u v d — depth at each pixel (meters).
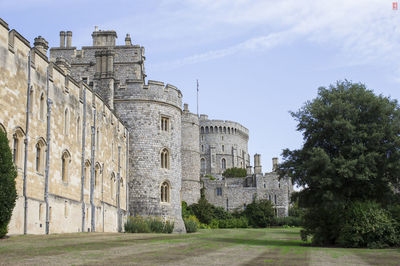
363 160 28.62
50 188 29.39
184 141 87.75
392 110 30.89
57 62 42.69
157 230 46.25
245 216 96.25
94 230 37.12
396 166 28.83
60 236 25.86
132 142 49.34
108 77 48.94
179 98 53.47
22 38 26.17
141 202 48.47
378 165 29.78
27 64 26.83
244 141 158.75
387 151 30.14
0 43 23.78
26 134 26.22
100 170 39.62
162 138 50.34
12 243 19.47
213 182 111.12
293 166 31.56
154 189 48.91
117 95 49.91
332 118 30.97
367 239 27.98
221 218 94.44
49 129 29.23
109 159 42.53
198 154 90.00
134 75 57.69
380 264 17.23
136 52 58.28
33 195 27.00
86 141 36.41
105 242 22.67
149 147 49.44
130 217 47.28
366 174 28.62
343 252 23.27
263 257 18.55
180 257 16.94
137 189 48.62
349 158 29.66
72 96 33.81
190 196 86.50
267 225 95.50
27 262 13.95
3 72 23.98
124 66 57.97
